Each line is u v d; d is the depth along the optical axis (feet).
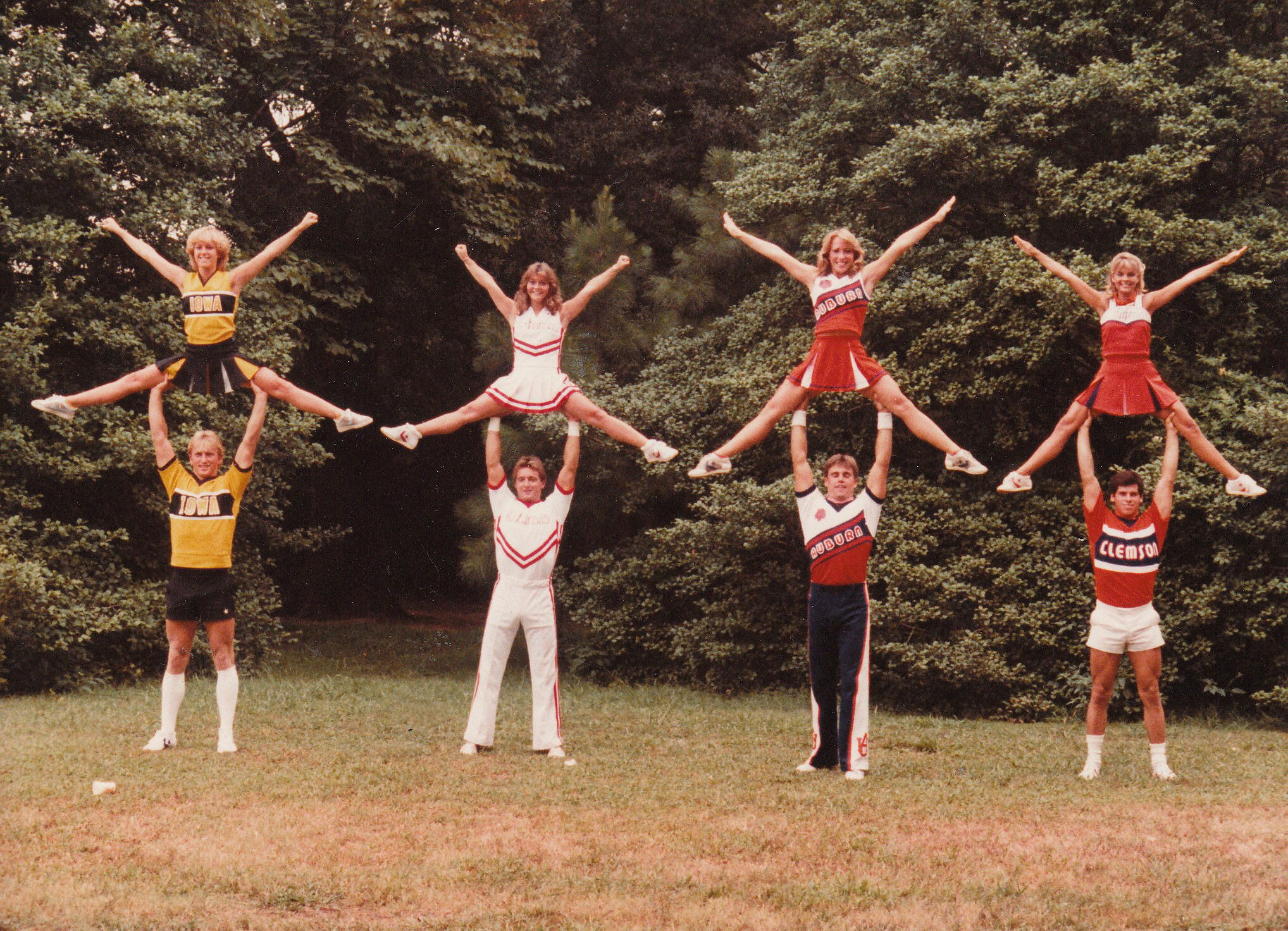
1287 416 33.55
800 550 42.01
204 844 17.21
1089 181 37.47
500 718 32.89
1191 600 35.60
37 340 40.34
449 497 77.36
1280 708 36.24
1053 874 16.31
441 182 54.29
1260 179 40.65
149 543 43.73
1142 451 39.29
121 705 33.53
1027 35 40.75
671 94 65.51
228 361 23.40
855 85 46.16
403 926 13.97
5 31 39.65
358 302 54.19
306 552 68.90
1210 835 18.70
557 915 14.37
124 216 40.73
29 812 18.93
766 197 42.98
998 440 39.70
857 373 23.06
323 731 28.91
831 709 24.70
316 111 54.39
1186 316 40.04
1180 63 40.14
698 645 43.11
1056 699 37.47
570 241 60.08
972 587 37.52
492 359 50.01
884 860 16.98
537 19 61.46
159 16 45.44
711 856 17.03
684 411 45.06
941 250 41.39
